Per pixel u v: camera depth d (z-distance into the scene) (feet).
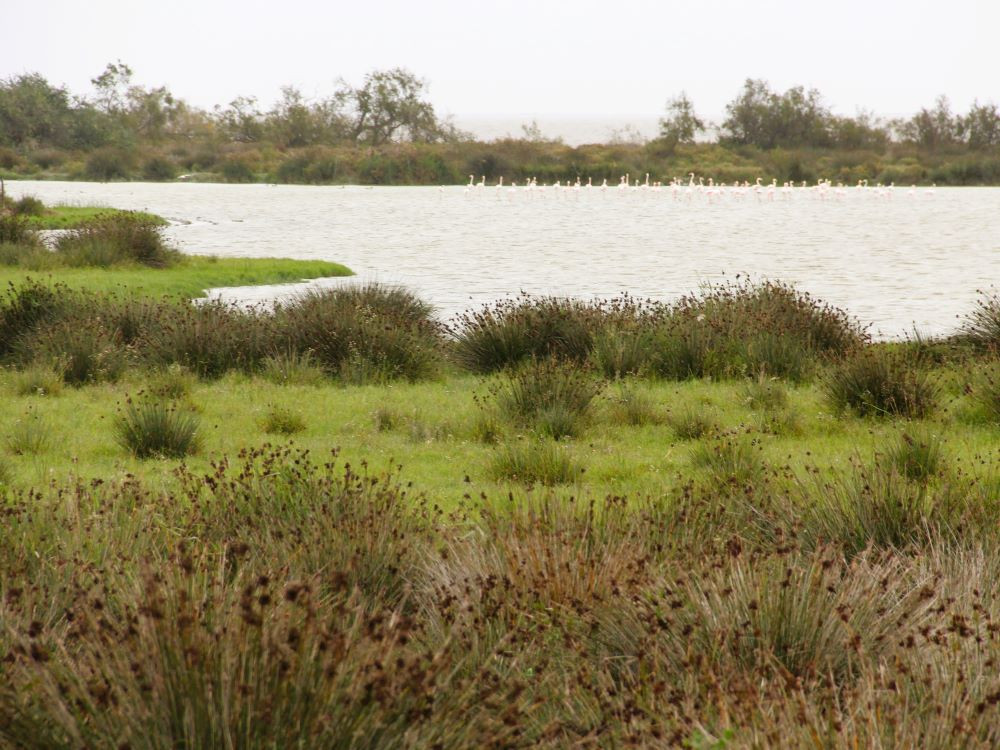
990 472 28.66
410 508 26.53
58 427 38.58
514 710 13.05
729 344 51.44
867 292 88.02
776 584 16.65
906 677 14.20
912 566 19.12
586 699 14.48
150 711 11.89
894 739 12.37
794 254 121.60
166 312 57.57
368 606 18.37
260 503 23.88
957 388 43.06
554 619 16.72
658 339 52.19
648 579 17.85
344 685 12.44
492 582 17.63
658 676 15.03
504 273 102.12
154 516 22.68
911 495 23.79
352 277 97.81
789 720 12.74
